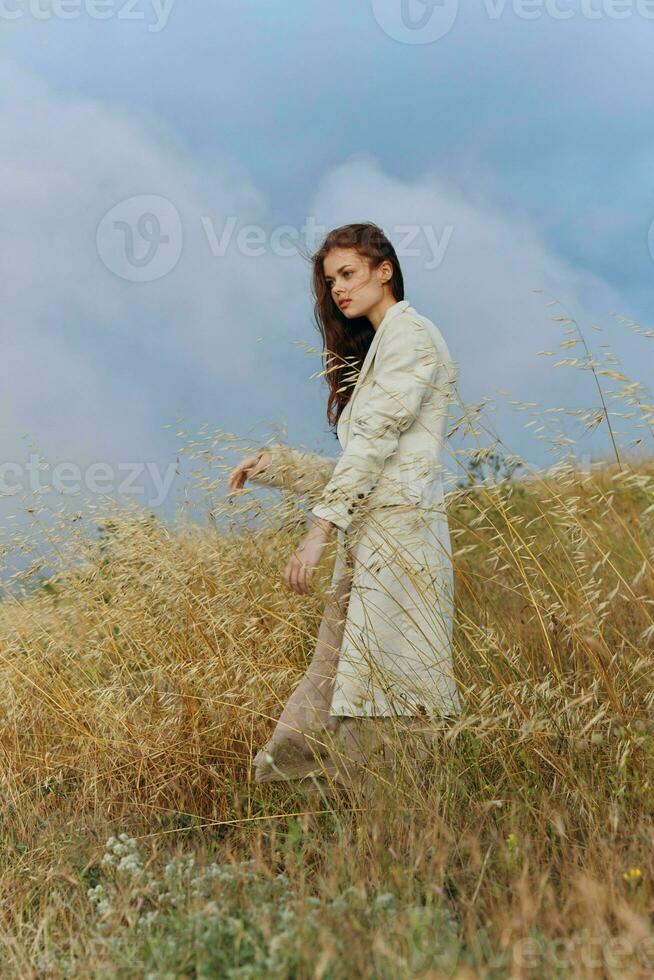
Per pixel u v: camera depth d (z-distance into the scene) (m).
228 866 2.78
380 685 3.27
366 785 3.19
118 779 3.79
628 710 3.13
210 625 3.91
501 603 4.22
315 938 2.15
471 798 2.98
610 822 2.66
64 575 4.46
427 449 3.42
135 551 4.23
